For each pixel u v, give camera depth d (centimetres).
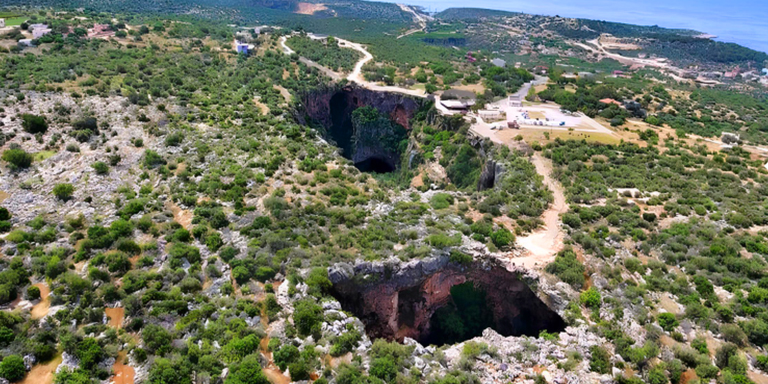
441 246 6738
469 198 8925
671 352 5069
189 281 5391
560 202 8512
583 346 5247
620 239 6994
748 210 7750
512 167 9825
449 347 5525
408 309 6719
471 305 6969
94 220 6594
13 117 8969
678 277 6172
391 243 6688
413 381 4525
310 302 5291
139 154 8788
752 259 6369
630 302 5791
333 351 4775
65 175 7688
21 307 4869
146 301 5059
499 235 7044
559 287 6159
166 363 4262
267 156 9250
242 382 4103
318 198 7912
